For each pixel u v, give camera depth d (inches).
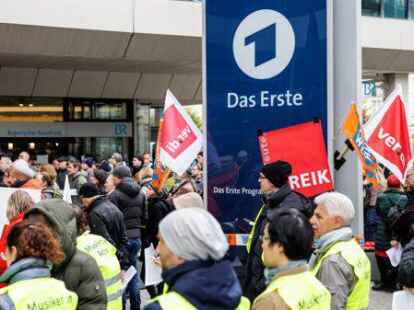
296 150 193.8
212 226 93.0
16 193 191.2
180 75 932.6
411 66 928.3
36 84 856.9
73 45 695.7
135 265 314.5
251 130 213.9
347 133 199.6
